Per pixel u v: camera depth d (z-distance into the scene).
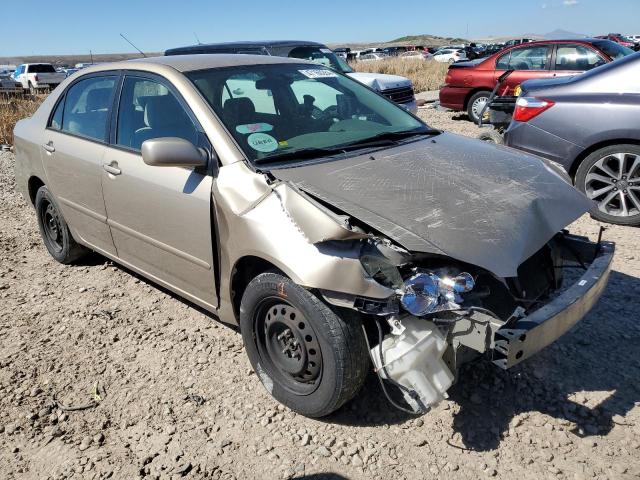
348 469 2.61
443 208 2.72
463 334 2.47
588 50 10.45
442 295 2.45
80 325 4.03
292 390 2.94
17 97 15.30
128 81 3.92
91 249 4.65
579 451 2.64
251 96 3.57
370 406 3.00
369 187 2.86
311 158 3.23
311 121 3.66
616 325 3.61
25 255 5.48
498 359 2.40
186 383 3.30
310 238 2.55
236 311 3.27
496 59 11.48
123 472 2.68
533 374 3.17
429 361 2.48
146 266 3.91
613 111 5.08
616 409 2.88
